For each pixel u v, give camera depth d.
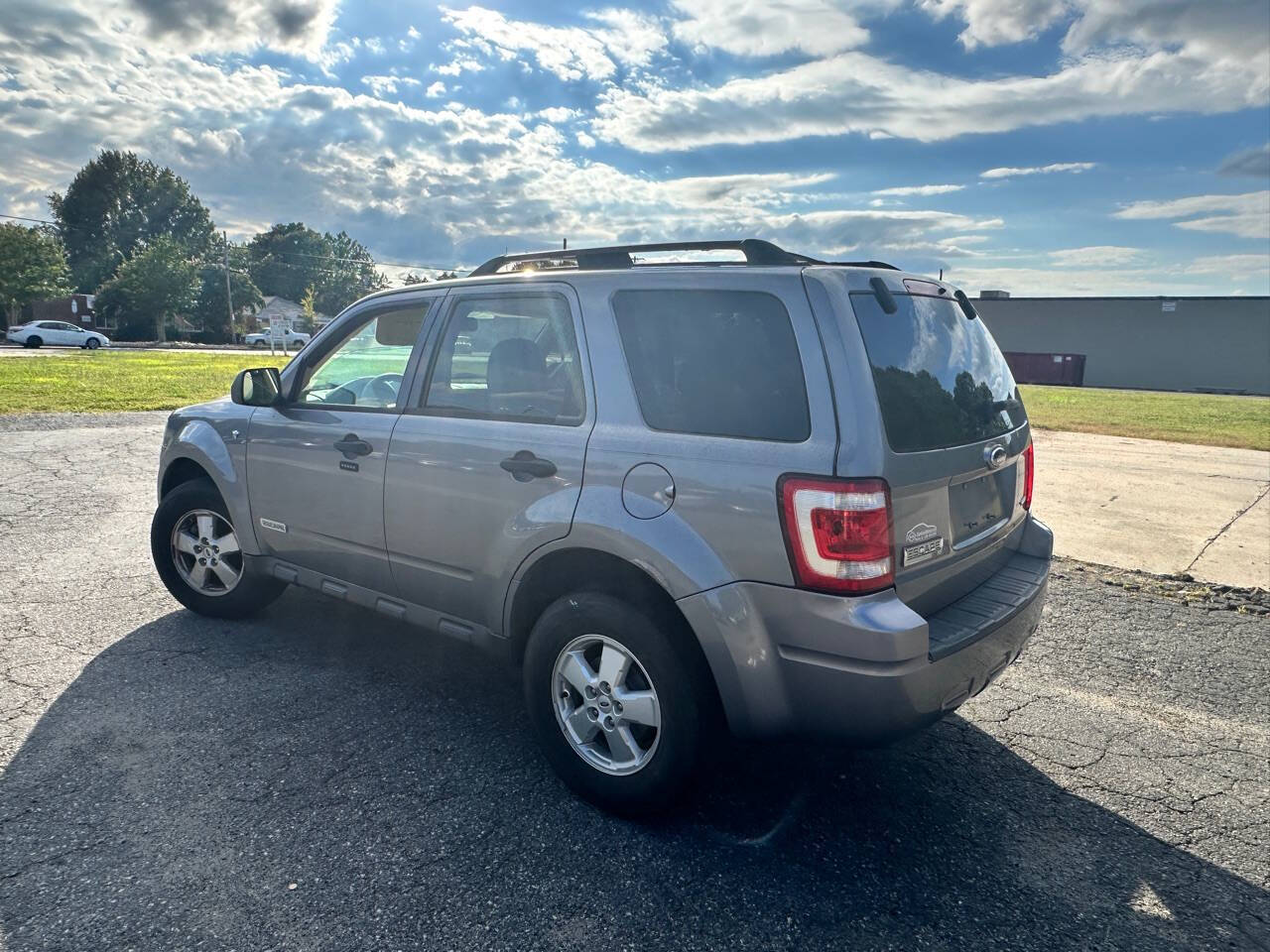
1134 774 3.35
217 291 73.00
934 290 3.17
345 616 4.81
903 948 2.34
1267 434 16.48
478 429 3.28
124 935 2.25
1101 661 4.53
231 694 3.75
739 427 2.68
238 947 2.23
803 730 2.63
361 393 3.88
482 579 3.29
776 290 2.70
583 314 3.10
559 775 3.08
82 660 4.05
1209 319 51.25
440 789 3.05
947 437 2.84
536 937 2.32
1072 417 20.25
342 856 2.64
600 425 2.97
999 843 2.87
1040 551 3.55
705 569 2.64
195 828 2.74
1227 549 6.95
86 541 6.15
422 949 2.26
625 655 2.89
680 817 2.96
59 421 12.77
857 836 2.89
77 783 2.97
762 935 2.37
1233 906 2.58
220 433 4.39
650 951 2.29
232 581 4.52
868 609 2.46
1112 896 2.61
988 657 2.83
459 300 3.54
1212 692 4.15
